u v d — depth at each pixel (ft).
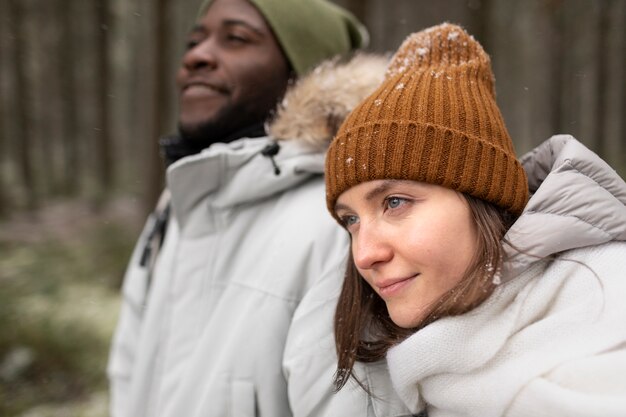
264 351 3.29
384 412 2.81
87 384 12.96
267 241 3.60
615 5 35.24
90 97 56.03
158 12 23.04
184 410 3.53
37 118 51.85
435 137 2.35
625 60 39.99
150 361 4.09
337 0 17.94
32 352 13.69
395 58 2.91
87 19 47.91
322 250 3.37
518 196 2.43
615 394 1.94
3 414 11.61
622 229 2.30
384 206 2.44
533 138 53.93
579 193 2.31
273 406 3.28
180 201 3.94
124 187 54.85
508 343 2.21
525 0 40.96
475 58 2.70
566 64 41.65
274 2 4.16
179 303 3.90
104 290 20.22
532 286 2.28
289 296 3.33
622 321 2.07
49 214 40.57
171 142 4.52
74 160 50.42
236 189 3.76
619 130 44.14
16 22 41.06
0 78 45.42
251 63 4.10
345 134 2.53
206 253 3.89
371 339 2.79
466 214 2.34
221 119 4.13
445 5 35.22
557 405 1.98
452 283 2.31
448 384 2.25
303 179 3.69
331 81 3.64
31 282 19.88
